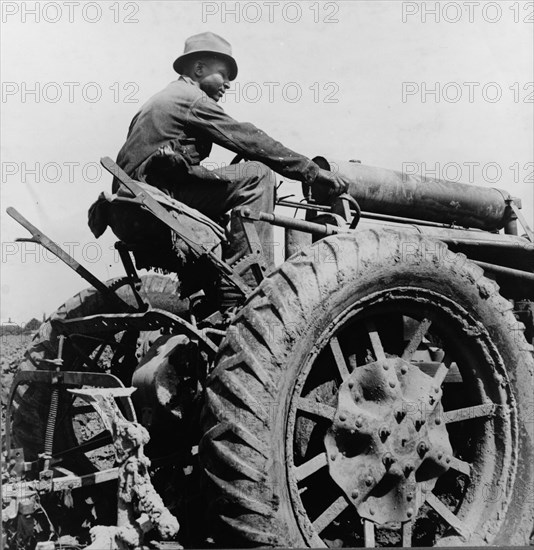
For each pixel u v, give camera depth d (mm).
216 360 3145
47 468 3730
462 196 4707
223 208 3936
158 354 3670
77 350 4172
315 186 4277
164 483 3791
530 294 4719
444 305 3557
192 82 4141
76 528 4043
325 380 3592
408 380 3492
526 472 3570
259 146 3807
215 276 3809
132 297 4676
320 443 3555
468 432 3836
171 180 3867
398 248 3393
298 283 3131
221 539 3105
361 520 3395
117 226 3766
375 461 3277
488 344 3633
